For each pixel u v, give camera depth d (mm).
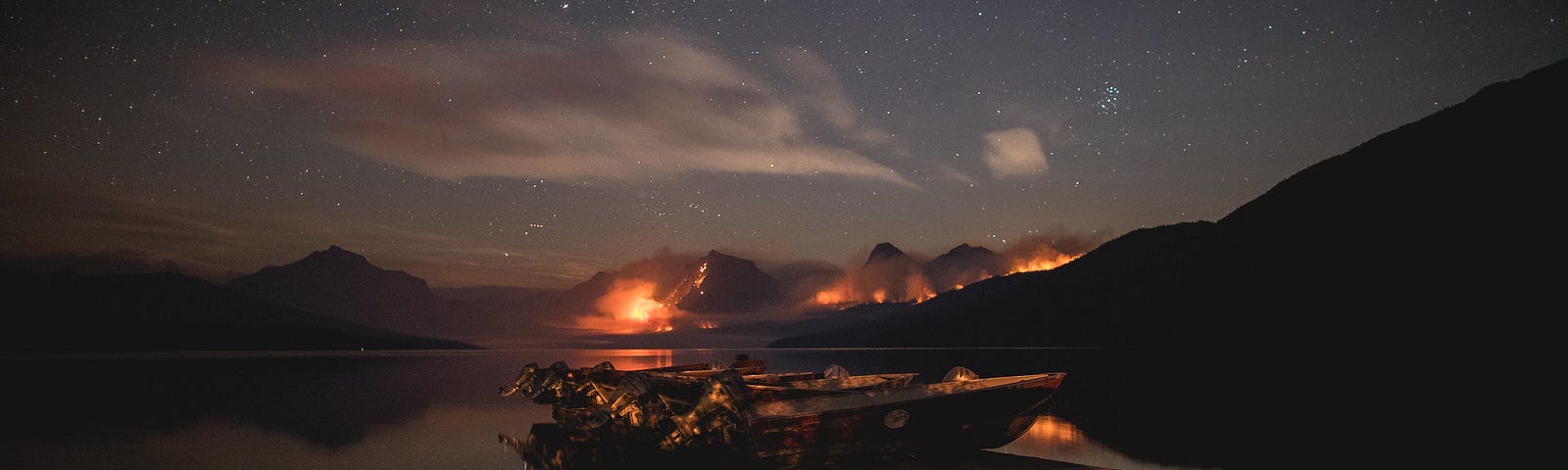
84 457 9906
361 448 10734
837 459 8523
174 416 14930
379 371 36406
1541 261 65938
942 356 62875
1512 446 9812
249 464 9422
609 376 12172
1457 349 41500
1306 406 14992
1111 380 24984
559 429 12953
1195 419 13195
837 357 63719
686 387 10086
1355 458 9250
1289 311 84750
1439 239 82312
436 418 14797
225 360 52688
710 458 9258
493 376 31641
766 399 8391
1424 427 11648
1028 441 10703
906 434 8773
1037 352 72062
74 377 28703
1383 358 36906
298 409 16578
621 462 9414
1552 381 19125
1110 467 8664
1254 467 8758
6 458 9789
